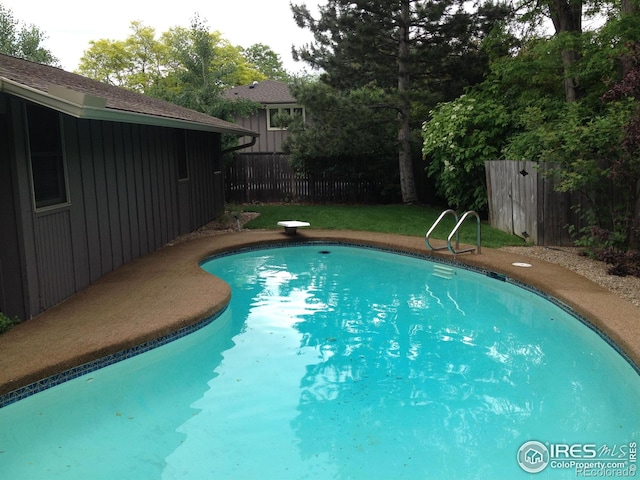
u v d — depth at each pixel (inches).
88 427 147.8
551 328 231.9
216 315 230.2
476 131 466.3
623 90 263.0
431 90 584.7
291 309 260.4
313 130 584.1
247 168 673.6
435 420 150.9
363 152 600.7
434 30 546.3
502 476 123.6
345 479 123.2
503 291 292.4
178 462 129.8
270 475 124.7
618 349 185.2
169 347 198.4
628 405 159.8
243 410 157.6
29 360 162.2
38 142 216.1
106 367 176.2
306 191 670.5
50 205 224.5
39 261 211.9
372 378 180.2
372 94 556.4
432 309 259.6
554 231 358.0
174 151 399.2
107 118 207.2
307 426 147.7
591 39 425.4
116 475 124.8
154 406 160.2
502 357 198.7
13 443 138.9
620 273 273.7
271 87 981.8
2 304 198.7
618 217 293.9
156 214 359.9
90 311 214.7
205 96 720.3
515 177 390.9
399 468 127.4
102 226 277.0
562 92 511.8
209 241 389.7
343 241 407.2
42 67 315.9
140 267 299.4
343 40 562.3
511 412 155.6
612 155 294.0
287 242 402.6
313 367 189.3
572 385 173.6
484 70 566.9
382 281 314.7
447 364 191.8
